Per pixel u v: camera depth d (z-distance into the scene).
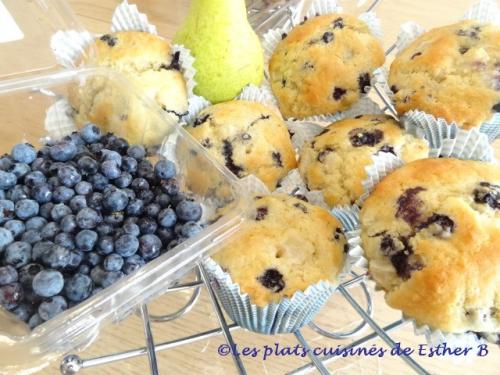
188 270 0.17
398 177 0.20
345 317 0.23
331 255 0.20
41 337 0.15
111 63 0.24
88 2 0.35
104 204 0.18
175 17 0.34
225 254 0.19
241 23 0.24
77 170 0.19
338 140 0.23
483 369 0.21
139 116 0.22
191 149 0.20
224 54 0.24
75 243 0.17
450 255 0.18
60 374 0.19
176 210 0.19
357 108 0.26
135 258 0.17
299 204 0.21
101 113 0.23
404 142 0.23
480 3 0.25
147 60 0.24
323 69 0.25
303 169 0.24
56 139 0.23
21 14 0.29
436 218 0.18
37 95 0.23
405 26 0.27
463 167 0.20
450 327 0.17
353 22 0.26
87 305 0.15
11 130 0.24
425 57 0.23
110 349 0.21
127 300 0.16
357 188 0.22
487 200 0.19
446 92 0.22
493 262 0.17
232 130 0.23
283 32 0.28
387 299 0.19
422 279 0.18
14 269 0.17
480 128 0.22
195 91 0.25
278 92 0.26
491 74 0.22
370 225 0.20
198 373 0.21
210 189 0.19
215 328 0.21
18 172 0.19
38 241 0.17
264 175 0.23
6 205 0.18
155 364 0.18
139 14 0.25
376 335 0.19
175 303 0.23
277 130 0.24
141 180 0.19
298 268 0.19
